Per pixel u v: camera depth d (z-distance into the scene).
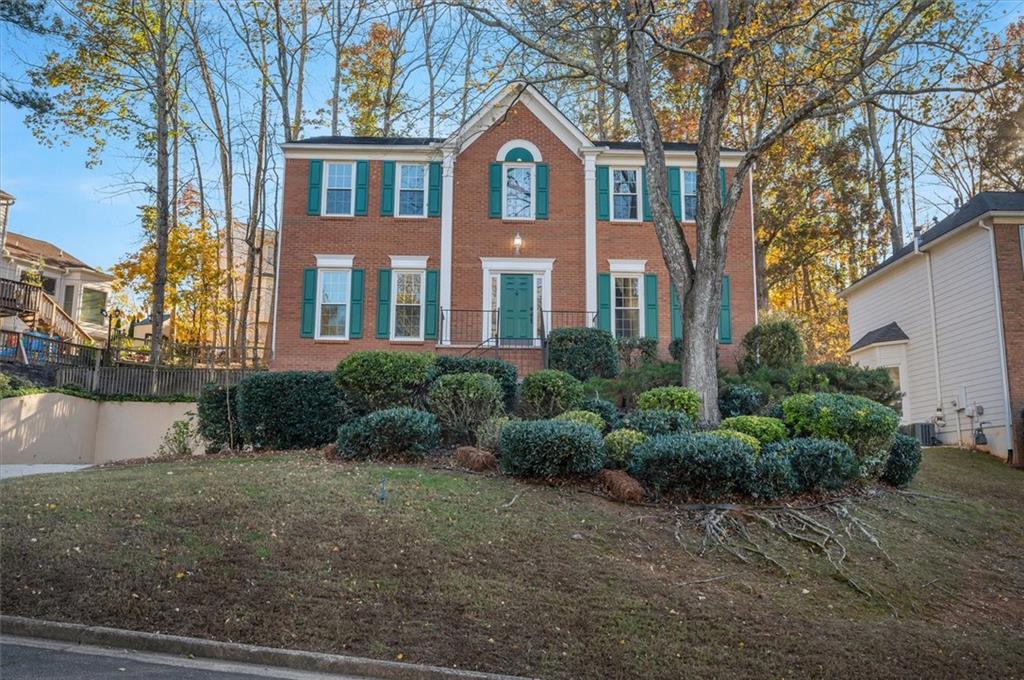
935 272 21.48
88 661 5.90
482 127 21.67
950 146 28.58
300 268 21.31
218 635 6.43
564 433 10.68
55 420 20.28
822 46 15.79
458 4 15.09
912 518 11.04
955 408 20.17
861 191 30.25
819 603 8.14
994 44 16.23
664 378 16.27
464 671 6.21
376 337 20.98
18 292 25.33
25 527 8.04
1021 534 11.34
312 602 6.95
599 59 18.19
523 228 21.75
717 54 13.99
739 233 21.75
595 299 21.30
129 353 27.78
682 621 7.25
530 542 8.62
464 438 13.24
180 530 8.14
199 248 30.17
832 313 37.84
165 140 25.47
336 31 27.66
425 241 21.56
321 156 21.92
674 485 10.28
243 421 13.83
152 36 25.48
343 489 9.77
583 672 6.34
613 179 22.23
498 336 20.84
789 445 11.16
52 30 23.28
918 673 6.89
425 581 7.49
